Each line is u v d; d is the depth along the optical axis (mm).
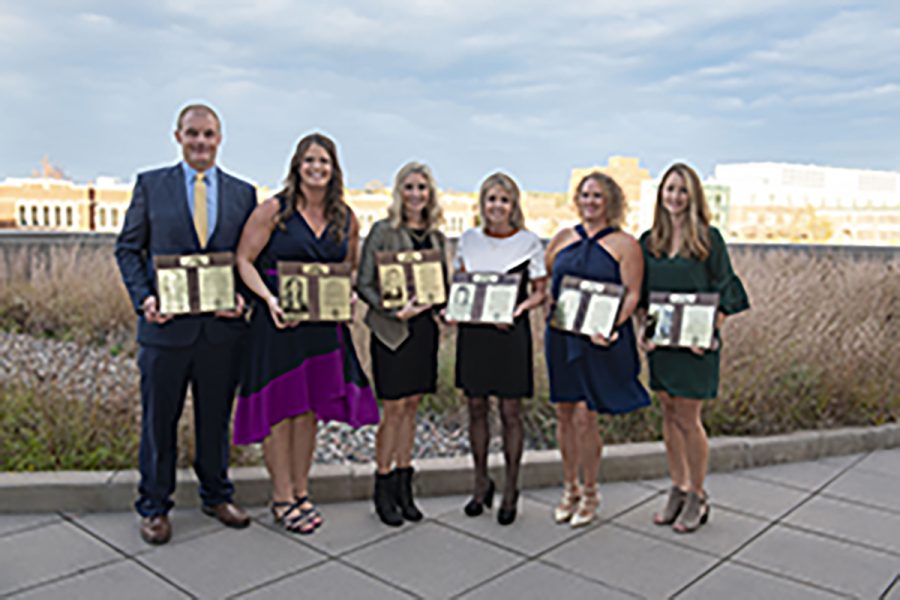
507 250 4156
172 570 3594
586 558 3805
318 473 4559
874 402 6254
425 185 4082
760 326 6949
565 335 4121
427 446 5648
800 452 5488
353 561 3730
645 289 4168
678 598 3406
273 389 3938
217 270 3740
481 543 3967
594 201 4039
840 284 10242
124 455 4758
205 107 3773
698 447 4129
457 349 4293
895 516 4430
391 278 4027
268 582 3496
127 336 8203
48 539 3904
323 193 3975
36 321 8789
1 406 5293
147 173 3787
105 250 10727
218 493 4125
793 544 4012
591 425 4121
